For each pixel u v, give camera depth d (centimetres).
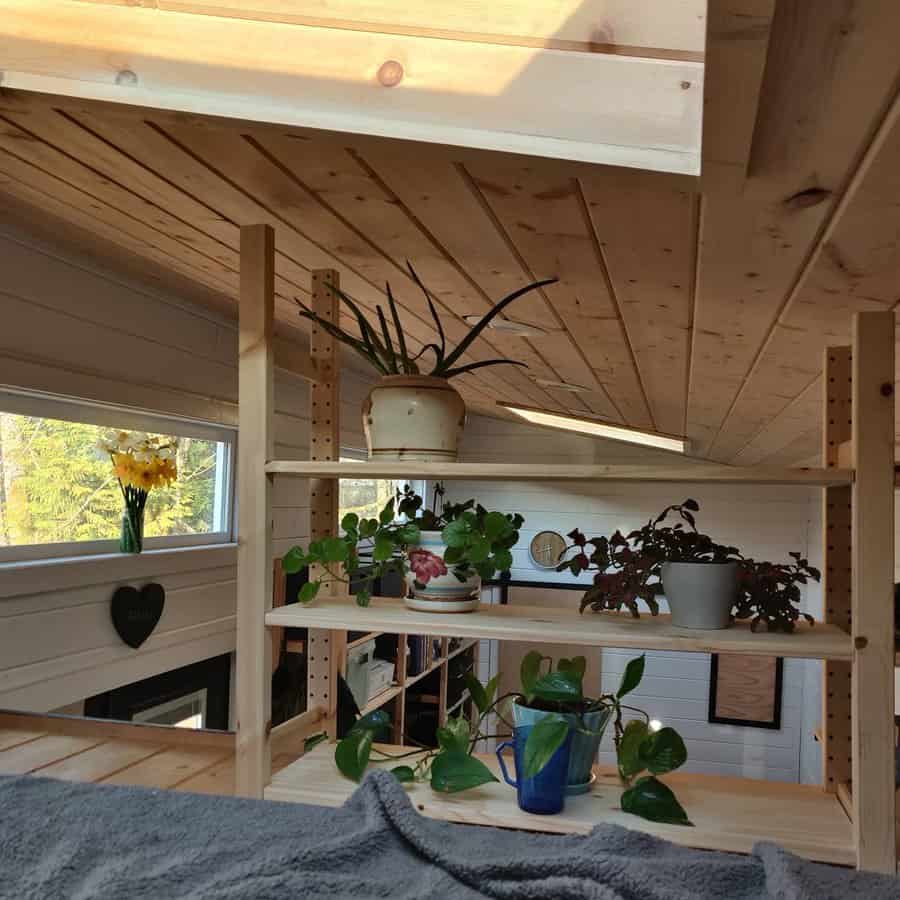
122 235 189
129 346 239
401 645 358
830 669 143
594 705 139
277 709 245
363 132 91
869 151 75
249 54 95
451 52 88
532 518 567
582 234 120
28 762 171
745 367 193
